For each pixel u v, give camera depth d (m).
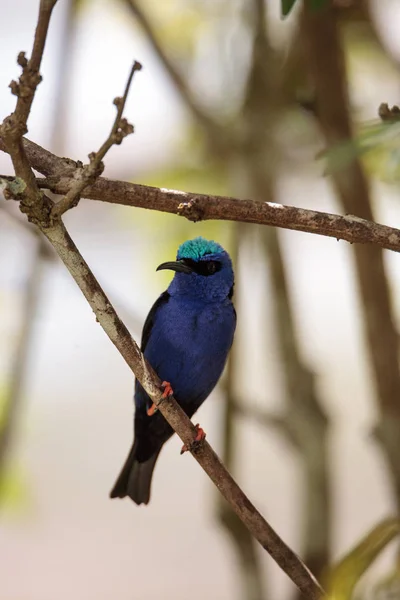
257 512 7.00
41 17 5.25
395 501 9.55
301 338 11.41
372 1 11.14
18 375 10.87
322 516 10.33
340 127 9.47
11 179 5.98
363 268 9.67
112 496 10.53
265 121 11.59
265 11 11.62
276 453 16.78
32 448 13.89
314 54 9.35
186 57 12.52
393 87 12.22
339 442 15.12
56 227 6.17
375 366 9.75
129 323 10.20
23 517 11.73
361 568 7.58
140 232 11.94
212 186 12.16
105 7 12.65
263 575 10.19
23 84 5.39
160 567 15.54
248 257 11.83
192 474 17.33
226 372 11.10
